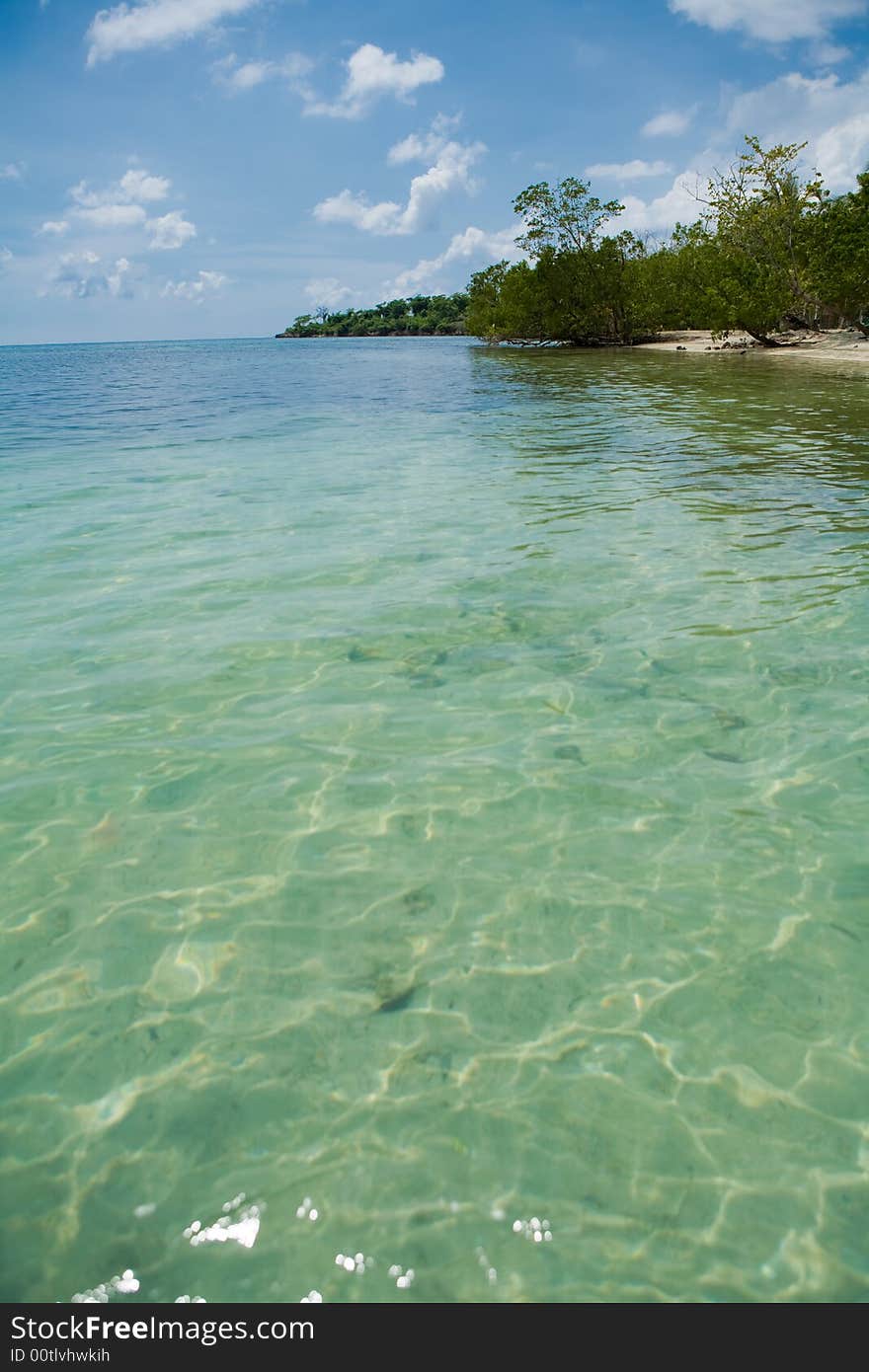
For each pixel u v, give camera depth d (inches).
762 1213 77.1
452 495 358.0
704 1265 73.2
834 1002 100.0
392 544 281.9
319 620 215.3
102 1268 73.4
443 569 254.1
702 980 103.6
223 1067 92.7
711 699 170.2
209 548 280.5
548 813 136.2
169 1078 91.6
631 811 136.3
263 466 437.4
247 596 233.1
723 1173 80.6
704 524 296.8
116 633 209.2
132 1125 86.0
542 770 147.9
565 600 225.3
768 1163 81.5
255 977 105.2
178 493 370.9
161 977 105.4
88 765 151.7
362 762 151.7
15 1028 98.3
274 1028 97.9
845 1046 94.2
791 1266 73.0
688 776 145.3
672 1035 96.0
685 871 122.6
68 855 128.4
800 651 190.1
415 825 134.1
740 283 1192.2
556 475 397.7
